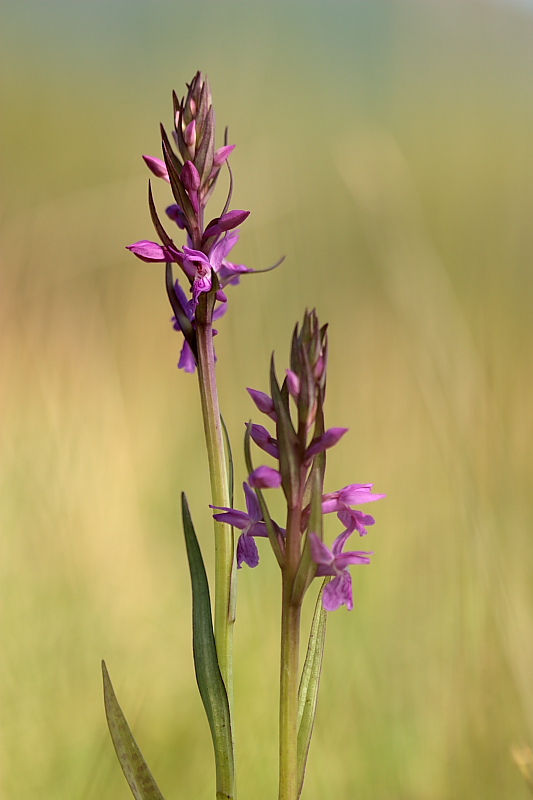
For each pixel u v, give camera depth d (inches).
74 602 260.4
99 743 232.8
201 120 133.6
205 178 134.2
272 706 241.9
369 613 273.1
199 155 133.1
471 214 515.2
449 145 595.8
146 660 262.1
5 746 223.1
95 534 284.0
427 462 323.6
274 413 118.3
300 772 127.8
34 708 233.6
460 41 554.6
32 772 222.2
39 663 242.1
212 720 127.8
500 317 338.6
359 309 480.7
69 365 353.4
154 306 447.8
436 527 292.8
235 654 255.8
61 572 263.1
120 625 267.1
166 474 355.3
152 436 375.2
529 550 256.2
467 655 240.8
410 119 652.1
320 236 522.9
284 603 119.9
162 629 275.7
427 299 284.0
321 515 114.1
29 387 325.4
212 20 492.1
